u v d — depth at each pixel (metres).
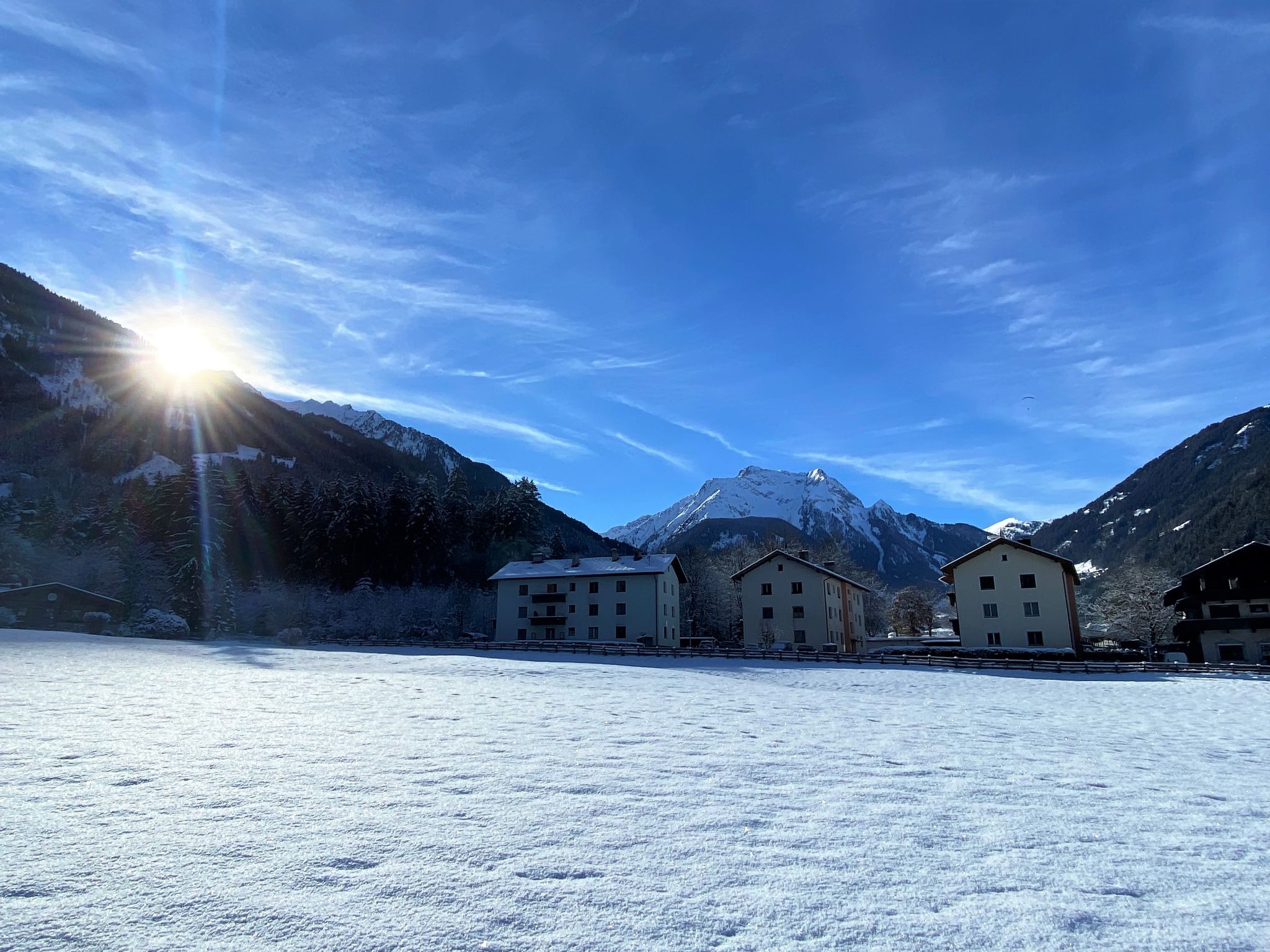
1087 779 11.55
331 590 84.44
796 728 17.14
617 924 5.48
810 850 7.36
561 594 75.44
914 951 5.23
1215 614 57.09
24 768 9.58
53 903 5.44
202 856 6.54
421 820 7.89
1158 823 8.80
